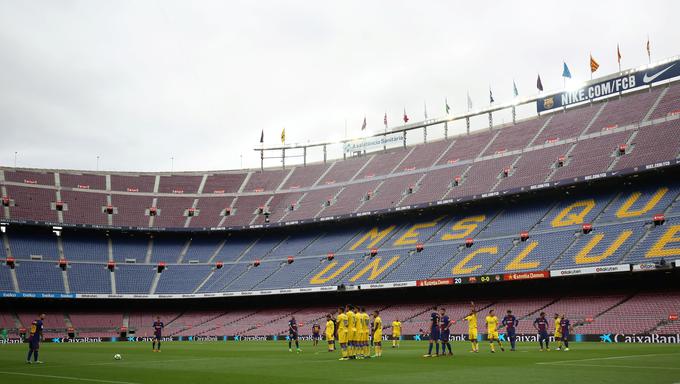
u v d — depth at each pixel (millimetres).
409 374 26391
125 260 104250
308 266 95625
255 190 117438
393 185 101812
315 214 103312
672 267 61875
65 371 30156
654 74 84500
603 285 73500
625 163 76188
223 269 103062
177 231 107562
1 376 27438
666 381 22203
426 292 87625
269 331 87188
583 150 84562
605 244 70125
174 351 51312
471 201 88312
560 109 101062
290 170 122312
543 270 70312
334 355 42219
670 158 72438
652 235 67875
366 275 86438
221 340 86062
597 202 79562
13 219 99312
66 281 95562
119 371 29969
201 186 119188
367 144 117625
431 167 101812
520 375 25203
